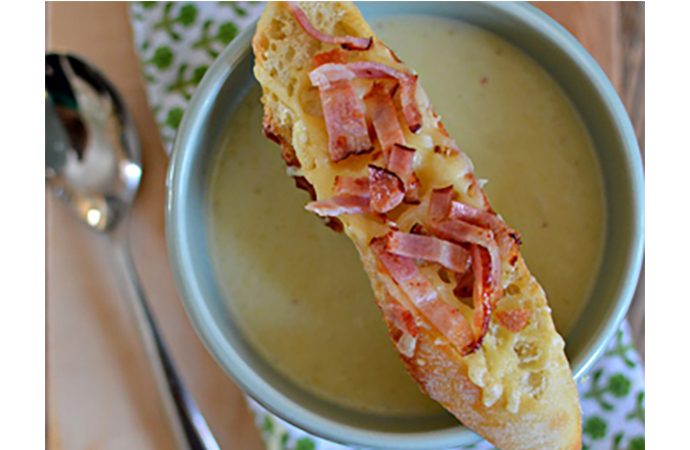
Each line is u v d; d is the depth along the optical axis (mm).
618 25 364
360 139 276
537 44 325
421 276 272
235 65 316
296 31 288
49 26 372
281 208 327
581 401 343
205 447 344
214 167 328
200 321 306
